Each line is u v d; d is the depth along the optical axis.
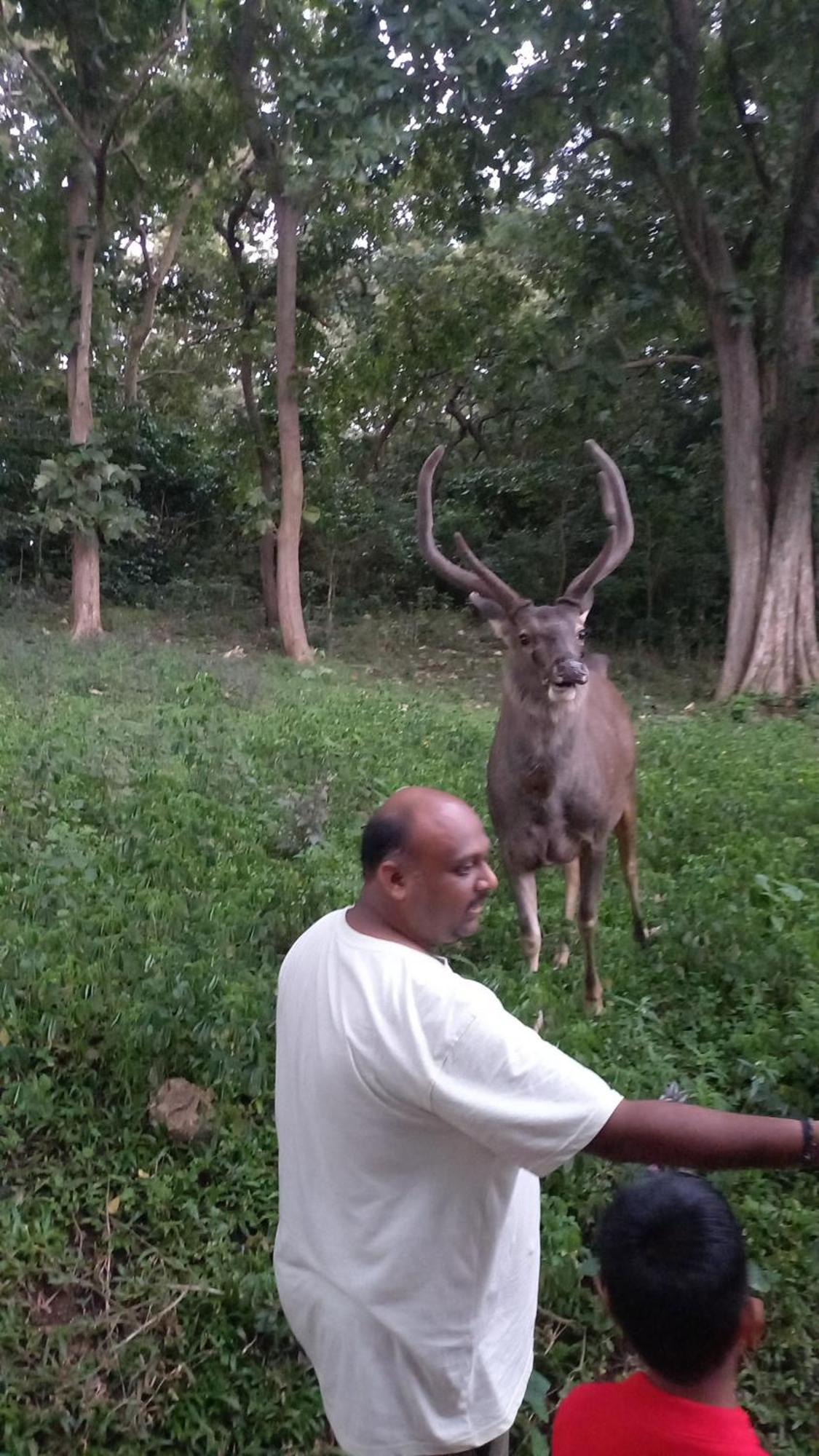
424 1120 1.90
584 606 4.87
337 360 17.64
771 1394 3.02
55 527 14.69
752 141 13.03
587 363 13.98
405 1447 2.01
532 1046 1.86
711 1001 4.80
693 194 12.62
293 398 14.99
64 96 14.65
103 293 16.16
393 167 12.52
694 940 5.21
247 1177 3.61
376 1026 1.89
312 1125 1.99
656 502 16.56
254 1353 3.04
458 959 5.13
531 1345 2.20
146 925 5.17
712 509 16.59
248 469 17.80
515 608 4.74
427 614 18.11
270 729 9.42
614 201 14.41
